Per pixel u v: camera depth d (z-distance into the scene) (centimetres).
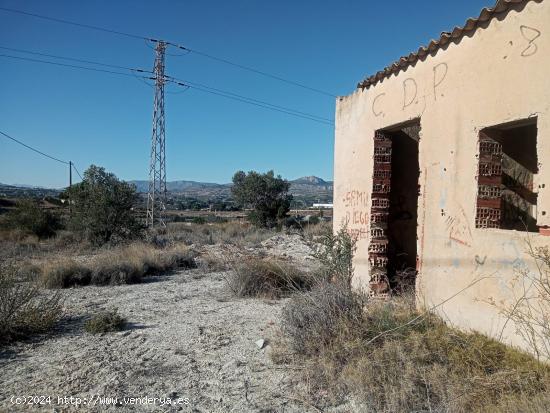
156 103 2823
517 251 451
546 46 426
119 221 1867
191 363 518
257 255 1441
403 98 676
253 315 734
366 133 800
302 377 455
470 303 514
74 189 1947
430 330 491
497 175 519
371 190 775
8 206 4081
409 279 773
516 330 446
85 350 568
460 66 547
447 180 565
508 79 471
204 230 2872
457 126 550
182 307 807
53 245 1923
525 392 362
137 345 587
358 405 392
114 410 403
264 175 3497
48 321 663
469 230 523
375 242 774
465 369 414
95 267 1105
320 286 580
